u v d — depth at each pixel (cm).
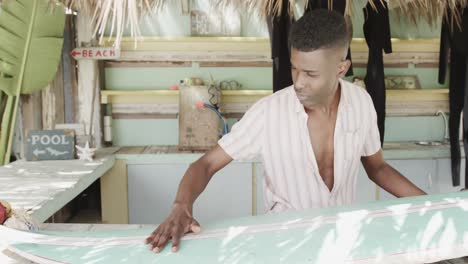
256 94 323
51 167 245
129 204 301
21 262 110
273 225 115
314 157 122
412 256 99
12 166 248
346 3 203
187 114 306
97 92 321
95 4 162
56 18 284
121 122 337
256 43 332
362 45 336
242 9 278
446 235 104
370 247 102
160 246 102
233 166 299
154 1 169
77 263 104
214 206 303
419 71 353
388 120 355
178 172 300
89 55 310
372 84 297
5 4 267
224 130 312
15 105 287
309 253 101
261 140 126
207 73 337
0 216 121
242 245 105
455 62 306
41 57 285
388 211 117
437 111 357
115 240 115
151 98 335
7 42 273
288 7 264
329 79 106
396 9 332
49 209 166
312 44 100
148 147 328
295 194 128
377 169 139
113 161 291
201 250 103
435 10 296
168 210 304
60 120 321
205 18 325
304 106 119
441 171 316
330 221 114
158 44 330
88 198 338
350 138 124
